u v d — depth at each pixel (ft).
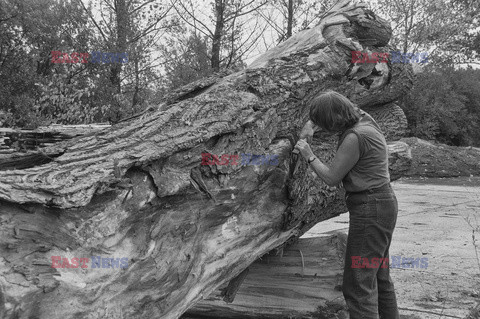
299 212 9.91
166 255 6.98
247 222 8.88
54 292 5.40
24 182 5.43
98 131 7.75
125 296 6.44
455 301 12.58
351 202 8.44
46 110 32.60
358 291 8.34
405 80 12.48
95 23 43.50
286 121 9.55
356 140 8.19
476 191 41.63
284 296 11.36
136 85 45.62
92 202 5.80
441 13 52.75
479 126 98.48
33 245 5.36
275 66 9.89
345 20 10.94
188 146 7.07
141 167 6.41
